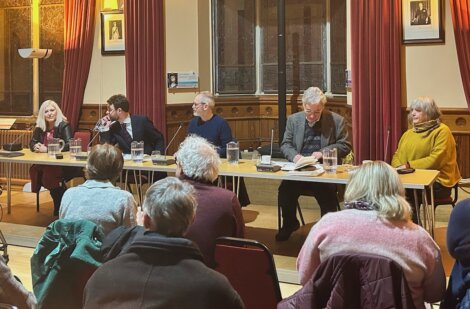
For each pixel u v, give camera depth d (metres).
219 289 1.74
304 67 7.59
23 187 7.04
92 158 3.00
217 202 2.85
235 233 2.91
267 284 2.45
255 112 7.77
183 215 1.89
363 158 6.11
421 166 4.37
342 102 6.99
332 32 7.27
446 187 4.39
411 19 5.91
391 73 5.96
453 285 2.17
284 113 7.01
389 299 2.06
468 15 5.63
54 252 2.40
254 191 6.12
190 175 2.93
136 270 1.78
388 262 2.08
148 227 1.97
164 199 1.88
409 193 4.31
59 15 7.32
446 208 5.32
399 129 5.98
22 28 7.54
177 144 7.03
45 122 5.68
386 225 2.24
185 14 6.98
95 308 1.79
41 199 6.51
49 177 5.56
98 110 7.15
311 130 4.74
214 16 7.44
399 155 4.59
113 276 1.79
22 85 7.63
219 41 7.52
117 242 2.33
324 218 2.34
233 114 7.67
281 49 6.95
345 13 6.95
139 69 6.84
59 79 7.43
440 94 5.88
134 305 1.74
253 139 7.79
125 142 5.36
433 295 2.33
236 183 4.86
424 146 4.43
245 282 2.49
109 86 7.11
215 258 2.52
